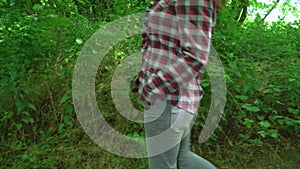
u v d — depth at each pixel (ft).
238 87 10.97
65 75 10.32
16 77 9.83
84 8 15.81
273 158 10.71
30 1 12.28
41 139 10.02
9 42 10.18
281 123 10.77
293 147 11.11
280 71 11.62
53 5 12.75
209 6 5.51
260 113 11.31
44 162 9.42
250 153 10.77
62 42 10.87
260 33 13.28
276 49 12.75
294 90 11.29
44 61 10.46
